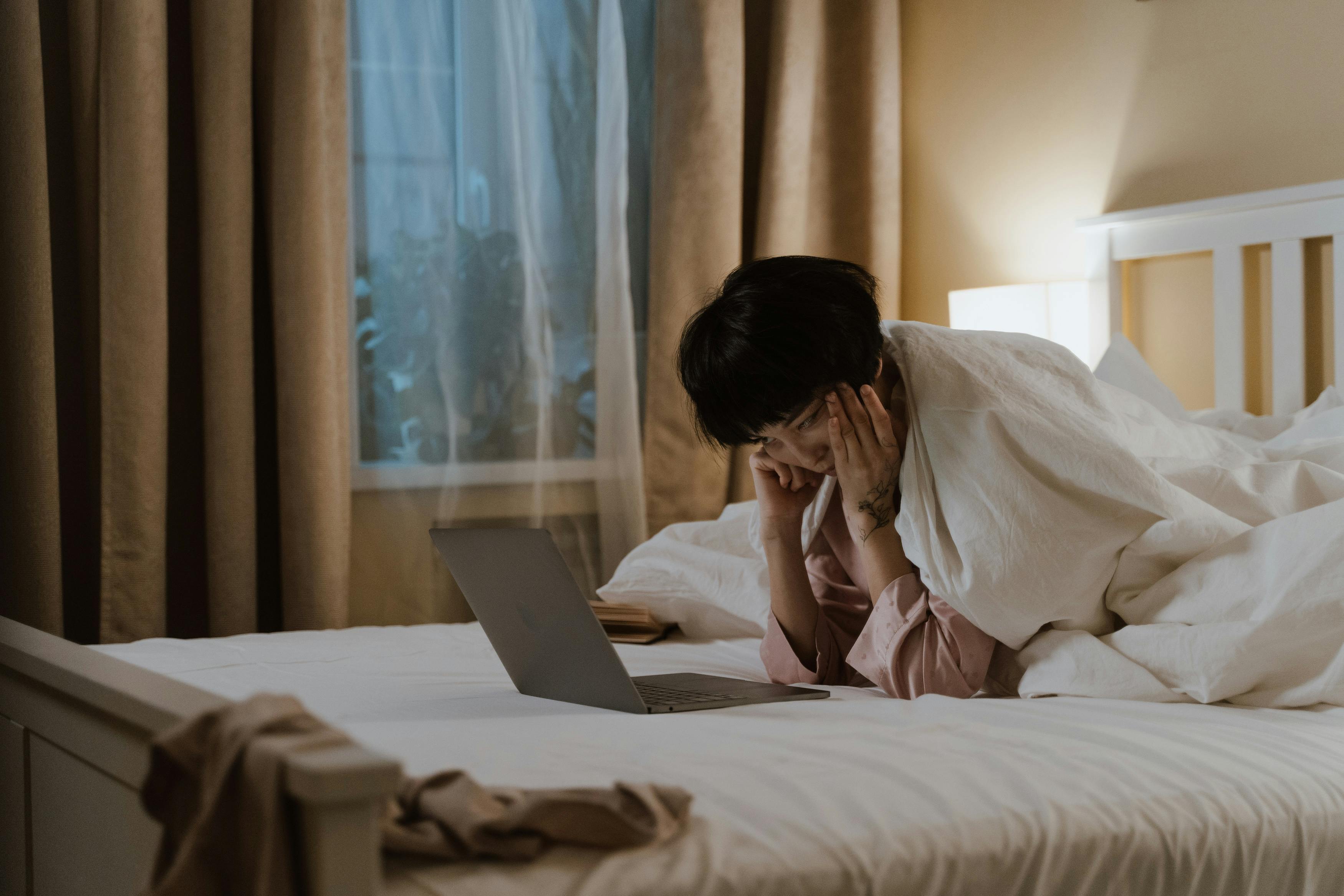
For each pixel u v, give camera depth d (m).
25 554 2.16
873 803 0.74
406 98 2.67
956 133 3.00
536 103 2.81
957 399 1.23
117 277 2.25
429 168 2.69
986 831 0.73
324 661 1.51
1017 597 1.18
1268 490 1.29
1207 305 2.29
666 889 0.61
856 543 1.42
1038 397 1.24
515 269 2.75
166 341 2.30
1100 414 1.29
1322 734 0.99
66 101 2.33
